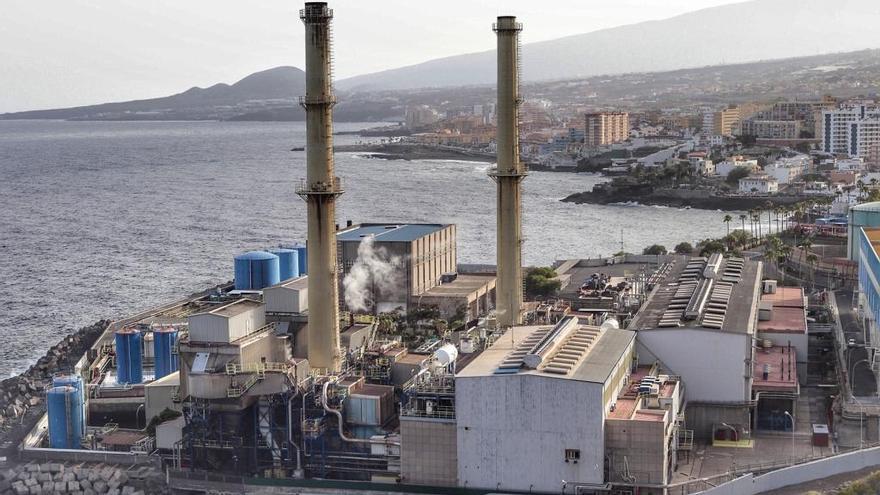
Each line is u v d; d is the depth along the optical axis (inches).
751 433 7411.4
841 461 6348.4
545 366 6259.8
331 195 7485.2
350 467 6727.4
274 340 7293.3
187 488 6756.9
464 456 6200.8
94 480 6953.7
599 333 7244.1
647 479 6038.4
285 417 6845.5
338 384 6953.7
